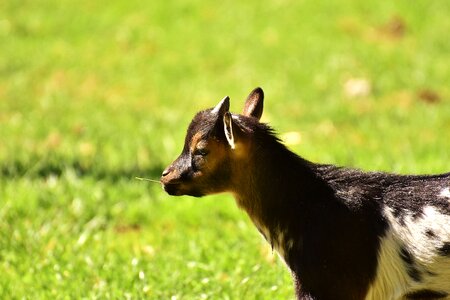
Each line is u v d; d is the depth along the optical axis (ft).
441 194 30.48
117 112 68.95
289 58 77.71
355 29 82.74
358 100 68.80
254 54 79.10
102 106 70.74
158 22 87.25
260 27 84.43
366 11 85.61
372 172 31.83
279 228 31.30
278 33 82.84
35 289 38.58
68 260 41.42
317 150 56.13
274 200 31.24
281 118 64.64
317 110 66.23
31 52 82.64
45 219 46.73
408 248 30.17
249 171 31.22
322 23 83.97
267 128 31.53
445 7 85.87
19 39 85.40
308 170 31.48
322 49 78.69
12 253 42.57
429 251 29.94
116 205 48.73
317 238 30.48
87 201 48.96
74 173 52.75
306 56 77.61
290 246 31.12
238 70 76.18
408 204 30.50
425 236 30.01
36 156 57.21
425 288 30.37
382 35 81.61
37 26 87.61
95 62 80.53
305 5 87.40
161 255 42.34
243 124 31.07
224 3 89.71
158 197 50.14
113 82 76.43
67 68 79.46
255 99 33.14
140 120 66.28
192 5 89.61
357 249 30.27
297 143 57.16
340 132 61.62
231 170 31.24
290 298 37.11
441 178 31.14
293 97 69.21
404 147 56.65
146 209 48.42
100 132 63.10
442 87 70.33
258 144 31.09
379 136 59.98
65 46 83.92
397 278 30.40
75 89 75.41
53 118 67.51
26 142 61.67
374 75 73.26
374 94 69.77
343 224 30.37
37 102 72.18
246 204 31.71
